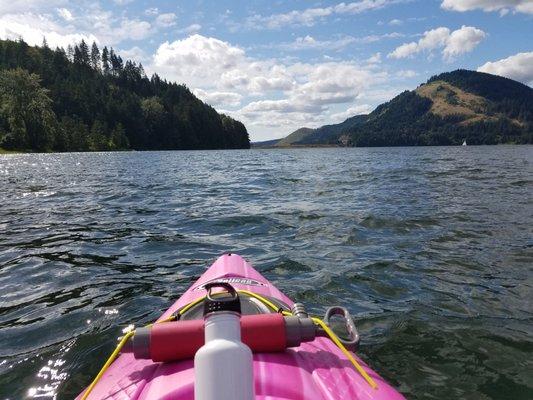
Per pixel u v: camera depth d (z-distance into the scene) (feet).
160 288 20.49
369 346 14.64
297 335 8.00
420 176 72.02
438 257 24.21
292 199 46.24
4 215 38.83
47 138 287.48
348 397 7.68
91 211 40.68
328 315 9.88
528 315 16.92
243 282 14.08
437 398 11.89
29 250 26.86
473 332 15.49
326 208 39.68
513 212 36.35
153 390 7.45
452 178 67.67
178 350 7.70
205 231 31.83
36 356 14.33
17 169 107.45
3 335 15.84
